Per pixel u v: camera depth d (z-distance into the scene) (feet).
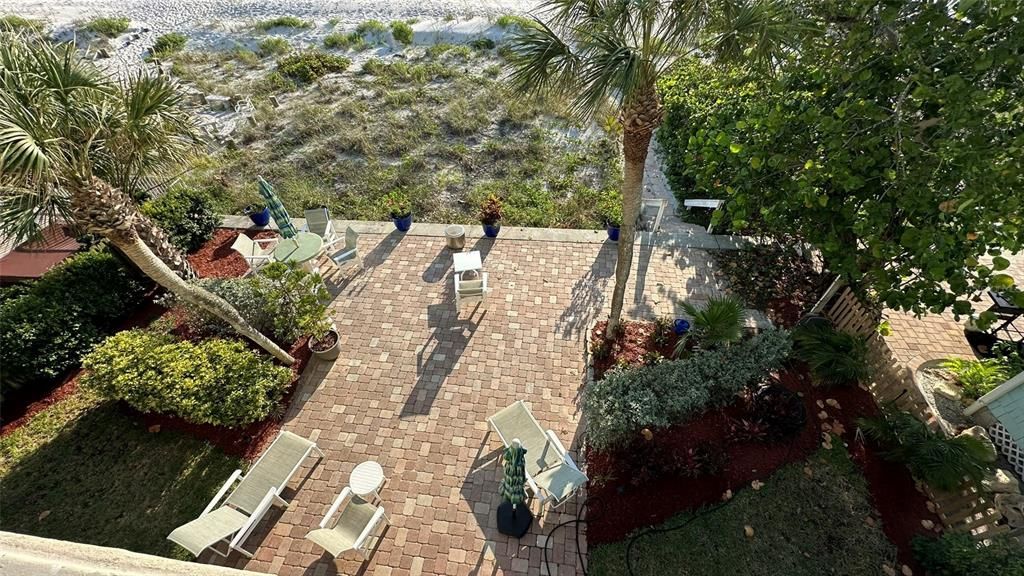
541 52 17.57
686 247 35.14
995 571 17.02
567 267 33.99
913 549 19.86
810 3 20.13
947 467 19.75
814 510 21.21
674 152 43.86
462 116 51.47
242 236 33.30
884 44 19.42
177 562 9.37
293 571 20.15
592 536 20.79
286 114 53.21
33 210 22.81
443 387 26.78
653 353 26.96
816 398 24.99
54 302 27.07
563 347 28.81
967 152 16.72
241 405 23.41
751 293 31.53
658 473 21.76
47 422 24.84
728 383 23.16
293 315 27.53
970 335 28.91
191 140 24.72
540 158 45.93
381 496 22.36
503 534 21.06
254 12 78.54
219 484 22.80
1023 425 20.48
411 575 19.97
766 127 22.84
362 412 25.66
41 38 19.11
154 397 23.16
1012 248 17.29
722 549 20.22
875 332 25.20
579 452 23.73
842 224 21.99
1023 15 15.62
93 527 21.34
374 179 43.83
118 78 21.75
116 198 19.38
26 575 8.11
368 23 71.10
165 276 20.80
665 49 17.44
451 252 35.42
